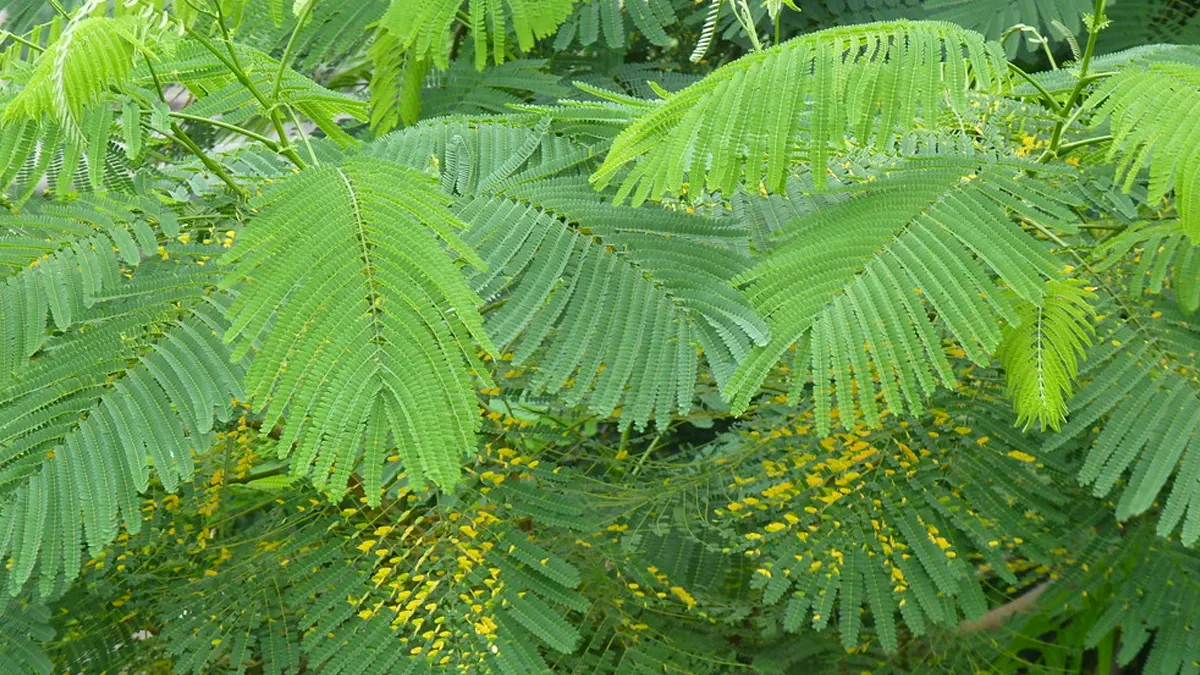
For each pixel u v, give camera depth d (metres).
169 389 2.16
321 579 2.47
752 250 2.28
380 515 2.48
